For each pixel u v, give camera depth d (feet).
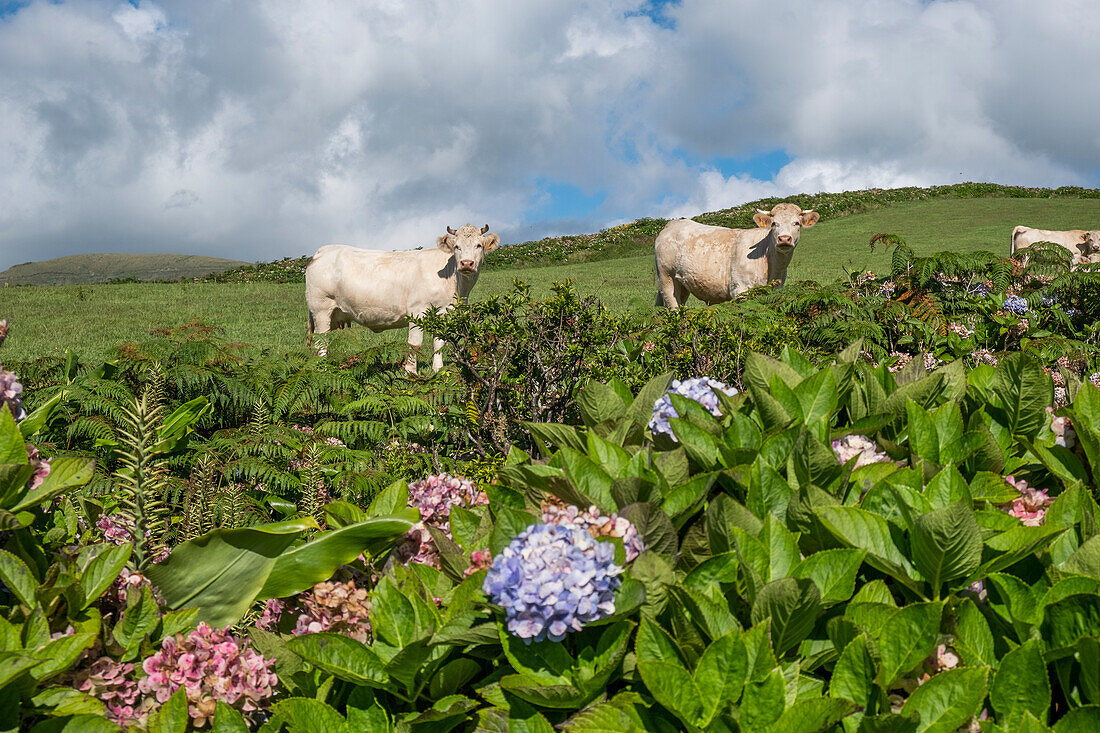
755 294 31.63
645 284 87.56
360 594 7.05
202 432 22.11
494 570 5.58
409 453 18.52
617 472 7.32
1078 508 6.32
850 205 158.40
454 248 37.32
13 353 46.57
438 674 5.86
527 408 18.97
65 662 5.91
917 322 25.71
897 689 5.39
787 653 5.79
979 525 6.00
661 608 5.83
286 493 16.12
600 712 5.27
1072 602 5.27
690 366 18.69
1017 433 8.30
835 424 8.88
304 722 5.87
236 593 7.37
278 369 24.68
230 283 107.76
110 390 19.65
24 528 7.12
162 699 6.50
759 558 5.80
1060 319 27.89
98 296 88.02
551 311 18.97
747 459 7.28
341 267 39.68
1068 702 5.22
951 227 126.31
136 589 7.07
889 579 6.23
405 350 26.81
